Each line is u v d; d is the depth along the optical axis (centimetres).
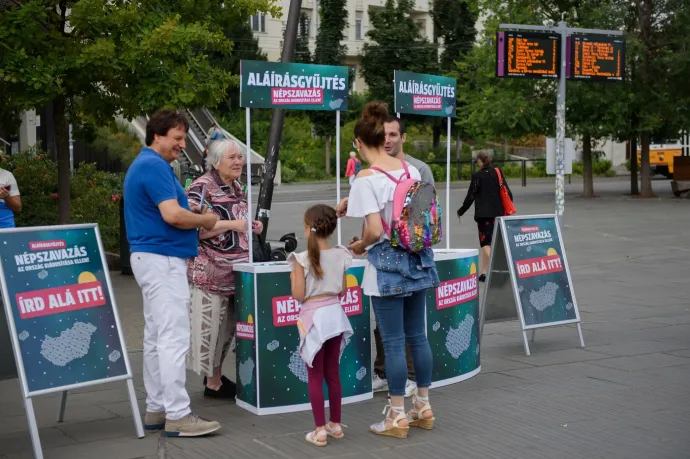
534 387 700
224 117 4838
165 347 572
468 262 729
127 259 1320
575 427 590
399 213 555
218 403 668
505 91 3033
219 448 555
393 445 559
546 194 3309
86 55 1130
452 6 5025
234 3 1310
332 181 4744
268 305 626
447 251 732
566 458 527
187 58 1216
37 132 2380
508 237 828
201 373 660
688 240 1808
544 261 847
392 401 577
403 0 4919
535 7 3045
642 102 2938
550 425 596
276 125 1120
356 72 6150
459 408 644
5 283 538
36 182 1596
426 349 590
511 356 820
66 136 1309
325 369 572
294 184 4497
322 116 4866
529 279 834
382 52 4834
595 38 1340
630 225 2119
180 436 575
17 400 680
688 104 2909
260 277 622
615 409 632
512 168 4828
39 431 596
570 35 1310
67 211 1312
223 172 658
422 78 738
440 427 597
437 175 4606
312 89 673
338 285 571
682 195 3048
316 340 555
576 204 2806
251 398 637
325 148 5144
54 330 553
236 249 658
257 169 3528
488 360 805
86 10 1136
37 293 550
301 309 572
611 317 1019
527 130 2998
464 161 4750
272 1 1344
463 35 5044
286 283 630
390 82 4841
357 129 576
